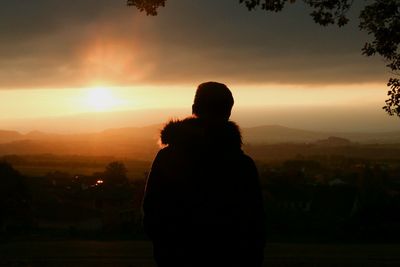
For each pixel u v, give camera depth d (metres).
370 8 10.50
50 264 20.30
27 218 55.28
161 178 3.70
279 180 74.38
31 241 36.25
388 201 50.41
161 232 3.66
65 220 58.66
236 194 3.70
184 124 3.81
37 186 72.31
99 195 64.62
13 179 55.66
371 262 21.91
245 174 3.77
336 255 26.66
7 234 42.91
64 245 32.53
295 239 41.09
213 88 3.87
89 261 22.19
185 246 3.63
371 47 10.75
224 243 3.63
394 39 10.39
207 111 3.86
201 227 3.62
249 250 3.68
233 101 3.95
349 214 58.88
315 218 52.94
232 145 3.81
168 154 3.74
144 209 3.74
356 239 40.44
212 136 3.77
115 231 44.56
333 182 85.44
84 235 41.53
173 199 3.67
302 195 65.00
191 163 3.70
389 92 10.90
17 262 20.94
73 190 74.06
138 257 24.77
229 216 3.65
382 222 45.84
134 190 66.50
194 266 3.63
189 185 3.66
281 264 20.58
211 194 3.66
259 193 3.82
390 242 39.22
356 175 96.38
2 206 53.47
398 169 112.62
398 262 22.11
